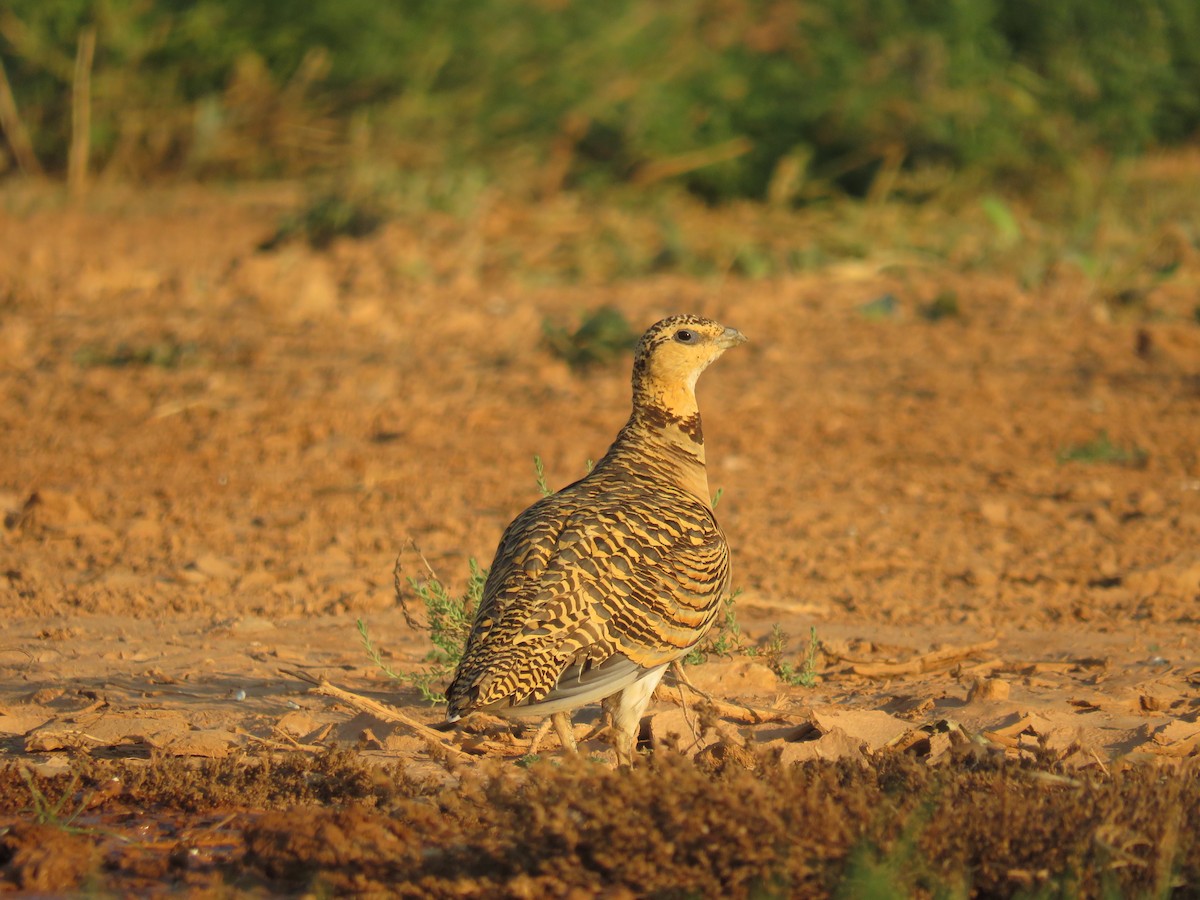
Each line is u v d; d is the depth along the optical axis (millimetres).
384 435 18969
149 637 11969
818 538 14984
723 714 9766
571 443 18469
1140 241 28531
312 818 7590
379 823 7672
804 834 6902
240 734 9461
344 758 8586
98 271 27078
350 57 37469
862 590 13430
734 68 36625
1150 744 9055
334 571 13883
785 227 31969
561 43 37406
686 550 8289
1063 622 12484
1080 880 6668
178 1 37312
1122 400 20484
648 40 38094
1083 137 34562
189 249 30109
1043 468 17672
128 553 14422
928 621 12531
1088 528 15328
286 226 30281
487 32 37844
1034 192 33688
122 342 22828
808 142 35281
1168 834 6770
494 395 20797
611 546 8055
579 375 22000
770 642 11250
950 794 7406
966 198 33719
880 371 22000
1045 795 7398
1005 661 11250
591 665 7770
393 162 34812
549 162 36125
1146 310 25172
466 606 10297
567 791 7156
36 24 36562
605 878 6906
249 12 37406
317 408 19891
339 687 10648
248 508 15992
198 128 37094
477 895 6828
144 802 8430
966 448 18484
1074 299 25906
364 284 26562
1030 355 22797
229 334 23359
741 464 17797
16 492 16453
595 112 36531
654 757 7738
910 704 9992
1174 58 36312
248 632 12102
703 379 21625
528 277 28109
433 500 16281
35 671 10977
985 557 14422
